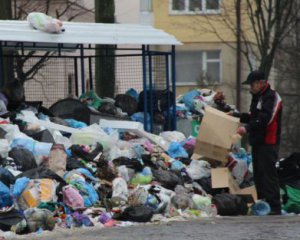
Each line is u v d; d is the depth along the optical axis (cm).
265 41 7794
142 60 5044
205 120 4150
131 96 5066
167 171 3959
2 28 4384
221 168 4116
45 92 5675
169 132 4712
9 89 4578
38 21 4484
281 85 9944
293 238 3080
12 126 4003
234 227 3356
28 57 5588
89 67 5628
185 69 12044
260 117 3903
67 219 3372
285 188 4138
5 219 3186
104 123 4512
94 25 4781
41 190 3403
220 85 11562
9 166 3631
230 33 11600
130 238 3042
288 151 9950
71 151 3897
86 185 3591
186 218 3656
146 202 3612
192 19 11419
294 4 8044
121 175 3797
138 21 10531
